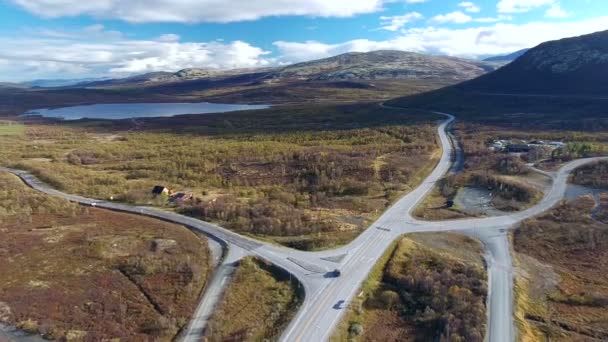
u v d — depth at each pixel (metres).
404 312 50.78
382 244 66.19
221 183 104.50
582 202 82.56
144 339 46.31
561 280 57.59
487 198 88.62
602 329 47.50
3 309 51.38
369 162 112.56
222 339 45.56
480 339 44.03
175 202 89.50
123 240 70.44
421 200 87.69
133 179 109.75
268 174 110.06
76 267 61.84
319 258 61.94
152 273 59.97
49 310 51.53
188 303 52.53
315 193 93.25
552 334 46.38
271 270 59.53
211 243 69.06
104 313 51.06
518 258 62.84
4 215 80.88
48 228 75.75
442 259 61.28
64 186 100.69
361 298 51.97
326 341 43.94
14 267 61.72
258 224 74.81
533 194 86.88
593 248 66.12
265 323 47.84
